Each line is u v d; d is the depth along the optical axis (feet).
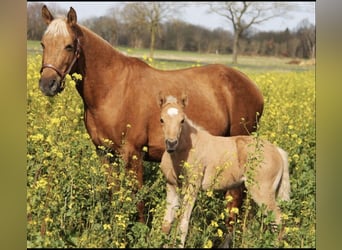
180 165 15.37
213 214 15.79
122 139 17.54
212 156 16.52
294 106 31.91
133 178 16.49
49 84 16.17
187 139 16.11
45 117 19.51
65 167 15.43
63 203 14.64
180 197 15.94
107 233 13.53
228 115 19.75
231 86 19.92
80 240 13.21
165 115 15.07
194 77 19.25
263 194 16.70
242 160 16.78
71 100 22.89
